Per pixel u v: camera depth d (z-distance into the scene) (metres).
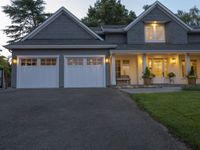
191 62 21.62
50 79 18.48
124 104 8.84
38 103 9.03
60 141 4.80
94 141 4.79
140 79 20.64
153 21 21.11
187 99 9.23
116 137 5.04
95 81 18.66
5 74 21.30
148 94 10.84
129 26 21.08
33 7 41.59
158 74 21.03
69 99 10.05
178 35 21.36
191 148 4.32
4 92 13.16
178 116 6.46
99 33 22.02
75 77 18.61
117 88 16.14
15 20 41.38
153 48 19.56
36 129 5.64
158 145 4.54
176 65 21.05
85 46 18.53
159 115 6.63
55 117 6.80
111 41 21.67
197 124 5.57
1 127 5.80
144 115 7.06
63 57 18.62
